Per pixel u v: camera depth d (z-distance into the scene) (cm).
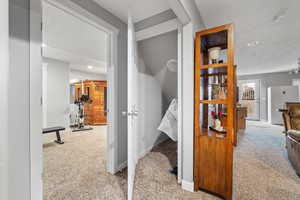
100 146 298
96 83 598
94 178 175
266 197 140
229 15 201
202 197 141
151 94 275
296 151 190
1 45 42
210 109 206
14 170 83
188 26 153
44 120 413
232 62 135
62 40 288
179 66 163
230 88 136
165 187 158
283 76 628
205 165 147
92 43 304
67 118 468
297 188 155
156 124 301
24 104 87
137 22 202
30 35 90
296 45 328
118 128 195
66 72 458
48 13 192
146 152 260
